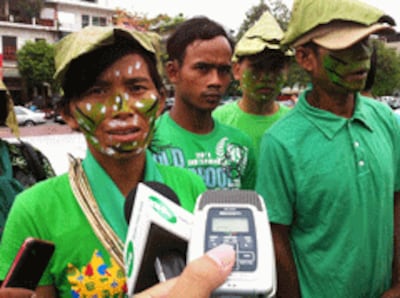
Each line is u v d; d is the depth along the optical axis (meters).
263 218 0.98
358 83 1.85
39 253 1.04
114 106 1.24
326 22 1.83
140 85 1.27
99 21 36.84
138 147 1.27
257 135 2.99
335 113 1.94
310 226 1.90
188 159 2.37
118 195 1.28
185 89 2.38
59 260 1.22
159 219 0.94
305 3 1.91
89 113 1.25
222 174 2.42
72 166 1.33
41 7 33.94
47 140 14.10
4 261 1.22
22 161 2.21
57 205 1.27
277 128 1.97
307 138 1.89
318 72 1.91
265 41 2.86
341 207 1.83
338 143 1.86
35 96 32.34
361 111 1.94
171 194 1.18
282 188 1.90
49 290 1.24
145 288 0.99
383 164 1.90
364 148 1.87
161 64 1.38
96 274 1.21
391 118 2.10
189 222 1.01
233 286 0.87
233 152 2.48
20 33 33.25
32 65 30.19
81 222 1.25
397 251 2.04
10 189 1.99
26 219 1.24
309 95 2.04
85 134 1.29
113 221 1.25
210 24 2.38
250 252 0.91
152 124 1.31
